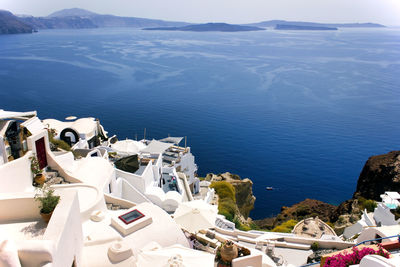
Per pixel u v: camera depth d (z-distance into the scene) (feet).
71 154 112.06
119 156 162.30
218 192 228.02
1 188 70.13
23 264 39.37
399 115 655.35
